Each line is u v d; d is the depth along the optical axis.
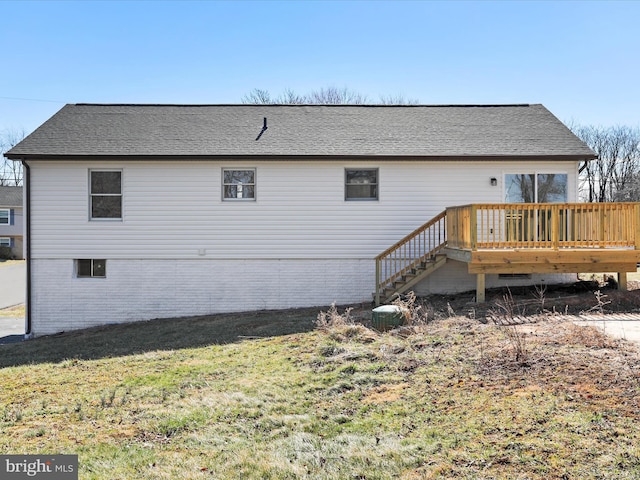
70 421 5.48
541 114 15.47
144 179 13.17
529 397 4.86
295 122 14.91
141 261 13.24
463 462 3.80
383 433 4.57
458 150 12.93
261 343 9.05
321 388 6.11
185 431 5.04
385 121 15.02
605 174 40.25
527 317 9.07
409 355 6.97
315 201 13.26
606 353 6.09
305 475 3.89
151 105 16.25
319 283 13.34
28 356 9.73
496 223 12.97
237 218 13.27
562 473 3.47
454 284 13.27
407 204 13.20
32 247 13.14
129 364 8.25
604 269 10.93
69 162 13.06
